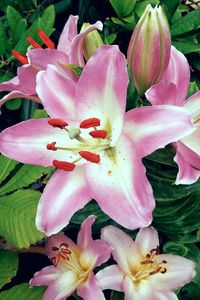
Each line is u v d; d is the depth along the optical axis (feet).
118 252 2.39
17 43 2.83
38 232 2.37
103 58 1.90
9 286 2.81
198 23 2.81
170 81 2.07
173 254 2.48
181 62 2.14
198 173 1.97
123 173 1.90
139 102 2.13
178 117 1.84
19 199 2.48
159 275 2.44
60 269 2.45
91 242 2.37
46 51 2.14
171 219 2.44
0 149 1.95
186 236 2.52
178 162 1.94
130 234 2.55
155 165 2.27
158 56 1.97
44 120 1.98
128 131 1.93
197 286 2.65
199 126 2.12
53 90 1.99
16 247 2.51
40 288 2.48
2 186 2.65
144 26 1.94
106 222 2.55
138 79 2.04
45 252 2.65
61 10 3.06
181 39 2.89
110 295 2.64
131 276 2.40
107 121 1.98
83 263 2.42
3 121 3.05
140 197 1.85
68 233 2.79
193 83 2.47
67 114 1.99
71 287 2.40
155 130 1.86
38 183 2.91
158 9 1.93
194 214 2.46
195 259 2.59
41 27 2.73
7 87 2.24
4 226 2.47
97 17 3.03
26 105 2.89
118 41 3.04
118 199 1.87
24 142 1.97
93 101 1.96
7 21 2.94
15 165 2.57
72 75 2.13
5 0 3.08
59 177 1.96
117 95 1.91
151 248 2.44
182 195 2.32
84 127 1.89
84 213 2.47
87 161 1.96
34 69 2.16
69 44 2.25
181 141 2.02
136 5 2.87
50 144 1.90
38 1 3.13
